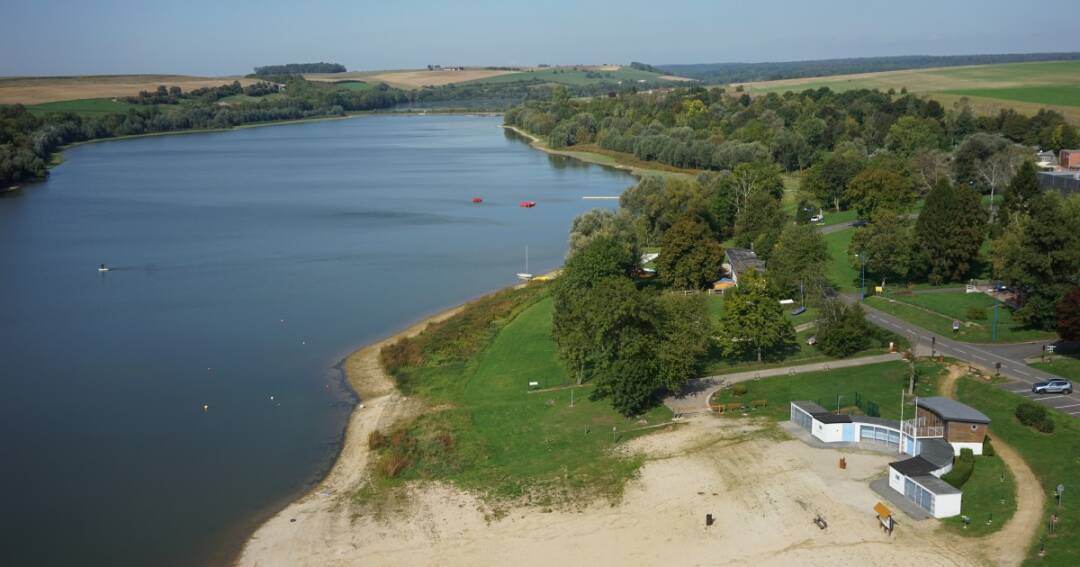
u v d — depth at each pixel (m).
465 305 177.75
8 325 165.62
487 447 110.12
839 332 132.62
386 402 127.19
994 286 162.25
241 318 170.50
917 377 120.50
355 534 90.50
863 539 83.75
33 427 118.88
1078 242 131.50
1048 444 98.31
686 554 83.69
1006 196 182.00
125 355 148.62
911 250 166.62
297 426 119.06
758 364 133.12
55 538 90.50
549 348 145.50
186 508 96.62
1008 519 84.75
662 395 122.56
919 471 91.12
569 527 89.62
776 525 87.38
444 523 91.94
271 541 89.50
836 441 104.69
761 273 166.25
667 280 179.62
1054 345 129.50
